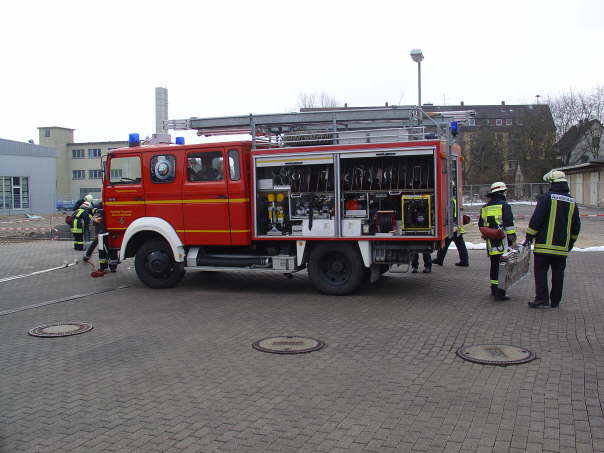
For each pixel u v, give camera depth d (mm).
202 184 9812
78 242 17344
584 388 4941
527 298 8859
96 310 8781
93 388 5293
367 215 9000
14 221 39406
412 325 7332
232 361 6012
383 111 9289
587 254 13984
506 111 80562
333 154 9047
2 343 6934
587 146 57219
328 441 4078
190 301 9297
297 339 6777
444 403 4715
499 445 3924
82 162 79125
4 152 51000
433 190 8617
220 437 4195
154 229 10109
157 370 5773
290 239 9461
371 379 5355
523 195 42500
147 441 4160
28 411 4777
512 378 5238
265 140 9930
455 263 12906
